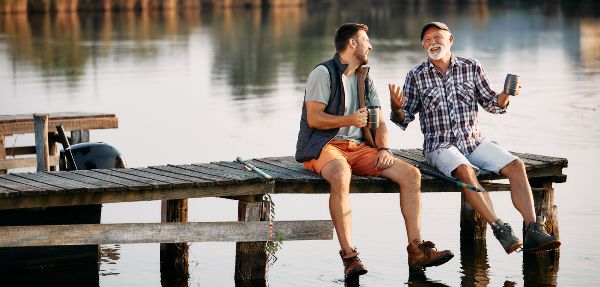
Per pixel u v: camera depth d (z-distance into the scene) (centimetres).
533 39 3600
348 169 865
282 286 876
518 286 875
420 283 884
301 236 874
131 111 1962
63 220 921
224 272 923
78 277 907
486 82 939
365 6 6525
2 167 1259
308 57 3009
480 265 935
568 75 2448
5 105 2039
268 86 2338
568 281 888
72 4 5603
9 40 3659
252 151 1544
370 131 902
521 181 909
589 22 4512
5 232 813
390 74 2475
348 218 862
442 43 927
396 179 881
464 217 1022
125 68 2725
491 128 1708
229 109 1977
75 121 1299
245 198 878
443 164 916
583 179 1292
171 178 873
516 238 877
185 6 6162
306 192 887
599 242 1004
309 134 885
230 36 3903
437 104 934
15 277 909
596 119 1789
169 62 2873
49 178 874
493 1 6650
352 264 859
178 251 939
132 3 5859
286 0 6575
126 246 1009
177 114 1919
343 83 883
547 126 1720
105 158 1122
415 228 877
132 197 839
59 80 2459
